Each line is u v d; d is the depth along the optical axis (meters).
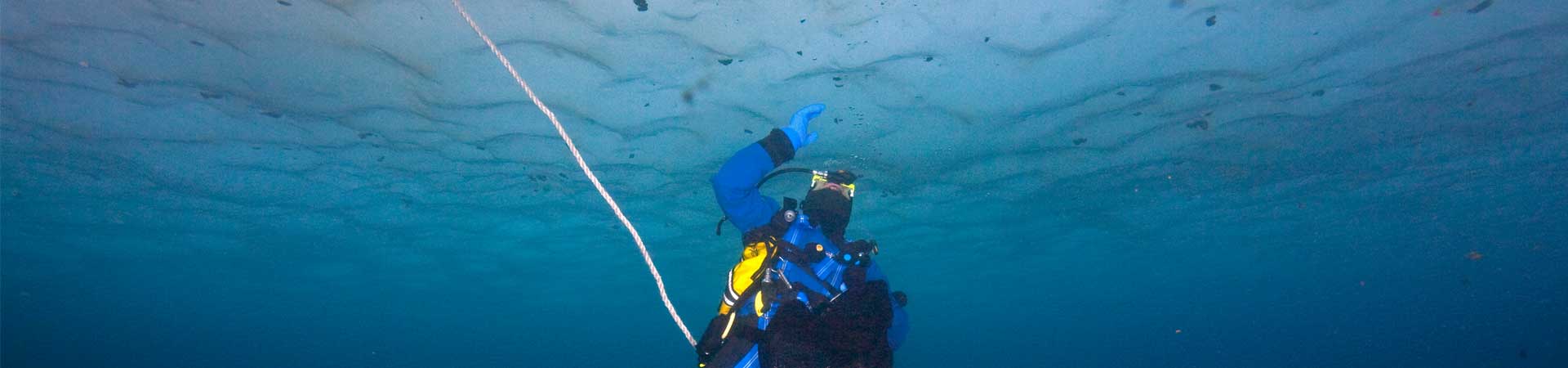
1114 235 24.33
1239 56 8.20
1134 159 13.53
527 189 14.63
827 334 1.73
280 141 10.95
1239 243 27.91
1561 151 14.45
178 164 12.39
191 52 7.73
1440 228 25.80
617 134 10.62
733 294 2.06
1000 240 24.66
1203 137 11.91
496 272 29.39
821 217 2.17
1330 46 8.01
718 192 2.15
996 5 6.80
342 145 11.19
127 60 7.91
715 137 10.68
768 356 1.73
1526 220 24.45
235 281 32.28
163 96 9.05
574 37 7.34
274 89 8.76
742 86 8.63
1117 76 8.74
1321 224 23.84
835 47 7.58
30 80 8.49
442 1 6.66
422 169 12.81
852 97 9.08
